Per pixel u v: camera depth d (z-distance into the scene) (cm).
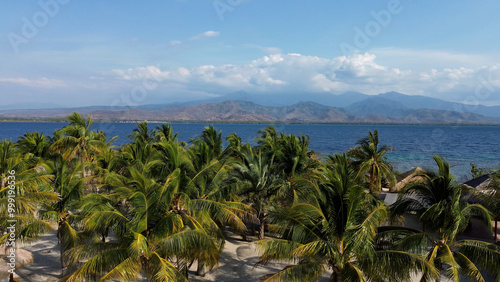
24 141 3931
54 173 1817
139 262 1185
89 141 3794
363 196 1320
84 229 1642
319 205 1272
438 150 10894
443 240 1405
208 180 1944
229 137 4294
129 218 1392
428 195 1515
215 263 1411
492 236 2167
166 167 1995
